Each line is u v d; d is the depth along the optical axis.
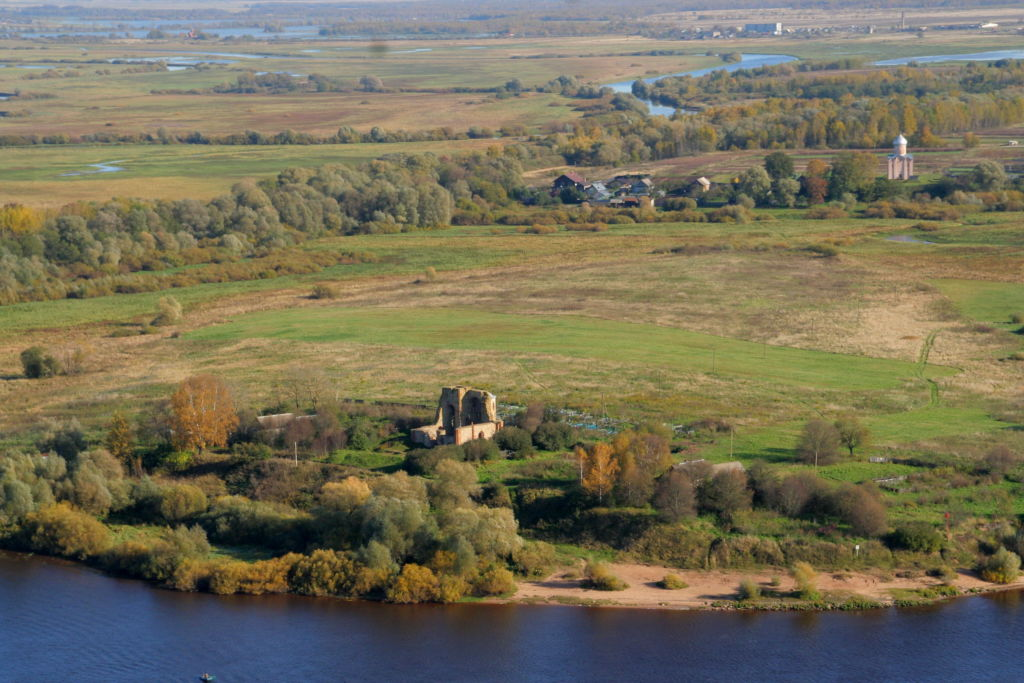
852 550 141.62
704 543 144.00
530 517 152.62
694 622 131.88
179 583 143.12
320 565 141.50
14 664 125.81
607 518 149.12
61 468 165.75
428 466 161.38
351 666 125.88
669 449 161.88
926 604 134.12
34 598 140.88
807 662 124.19
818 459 160.88
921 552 141.62
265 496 161.75
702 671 123.12
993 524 145.75
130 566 147.75
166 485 166.38
